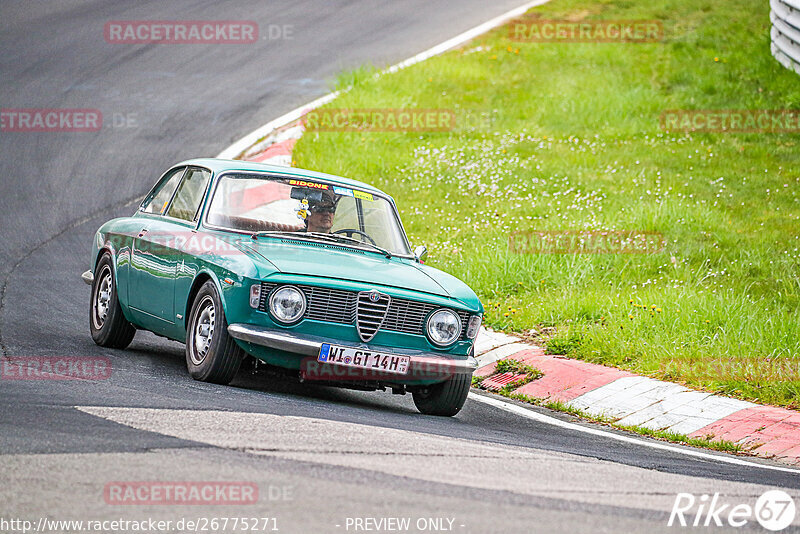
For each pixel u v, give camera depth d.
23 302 35.88
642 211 49.22
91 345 30.31
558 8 96.81
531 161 60.41
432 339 25.45
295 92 71.56
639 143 64.31
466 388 26.19
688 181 56.12
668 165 59.56
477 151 62.25
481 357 34.91
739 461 24.27
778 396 30.00
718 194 53.72
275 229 27.38
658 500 16.75
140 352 30.20
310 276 24.64
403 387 26.25
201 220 27.31
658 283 41.28
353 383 25.53
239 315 24.23
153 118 65.25
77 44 80.56
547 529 13.76
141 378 24.55
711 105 70.75
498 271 42.31
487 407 28.88
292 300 24.20
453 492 15.43
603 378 31.59
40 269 41.34
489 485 16.20
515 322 37.78
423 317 25.44
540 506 15.10
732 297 37.91
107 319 30.20
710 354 32.97
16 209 49.59
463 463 17.88
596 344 34.31
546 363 33.28
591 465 19.70
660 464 21.56
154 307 27.94
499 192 54.50
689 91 73.62
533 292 41.16
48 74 72.75
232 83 73.50
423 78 74.44
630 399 29.92
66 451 16.11
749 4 93.38
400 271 26.77
